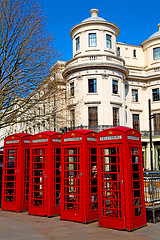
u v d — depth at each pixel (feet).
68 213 31.71
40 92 57.36
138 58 119.85
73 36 103.35
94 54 93.25
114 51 99.86
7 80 55.57
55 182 35.63
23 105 53.78
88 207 30.58
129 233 25.90
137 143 29.78
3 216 35.12
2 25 53.88
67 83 98.73
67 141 32.89
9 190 41.98
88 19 103.04
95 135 33.09
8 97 52.49
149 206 31.24
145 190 32.53
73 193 33.47
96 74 92.63
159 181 34.81
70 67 94.43
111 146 28.53
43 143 35.83
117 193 28.89
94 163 33.73
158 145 108.99
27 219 32.94
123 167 27.55
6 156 41.39
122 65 96.22
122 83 98.17
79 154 31.53
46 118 63.57
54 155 35.86
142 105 114.11
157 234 25.53
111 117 91.71
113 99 93.45
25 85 53.06
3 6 53.62
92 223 30.30
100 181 28.96
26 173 40.04
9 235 25.64
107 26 98.99
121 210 27.25
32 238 24.57
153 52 116.06
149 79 114.32
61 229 27.76
